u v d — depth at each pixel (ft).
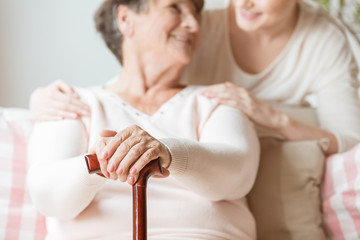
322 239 5.49
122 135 4.00
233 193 4.88
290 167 5.67
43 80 8.98
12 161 5.78
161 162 4.06
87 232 4.70
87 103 5.34
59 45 8.96
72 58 8.96
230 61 6.67
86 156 4.07
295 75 6.62
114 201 4.80
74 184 4.41
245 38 6.55
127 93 5.60
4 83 8.92
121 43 5.77
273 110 5.74
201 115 5.42
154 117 5.30
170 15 5.41
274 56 6.58
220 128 5.13
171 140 4.25
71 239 4.70
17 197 5.65
